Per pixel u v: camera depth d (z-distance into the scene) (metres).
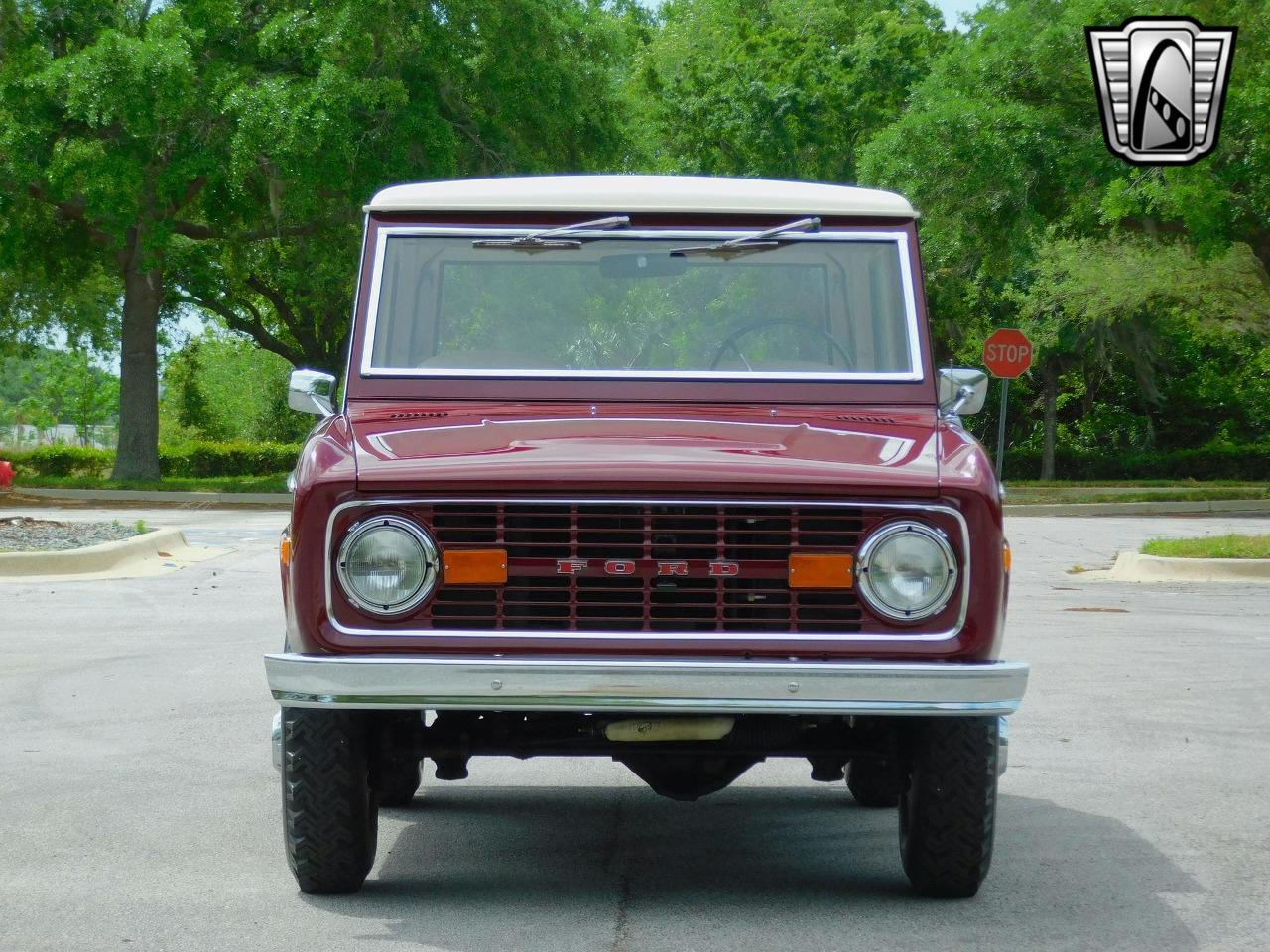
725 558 4.91
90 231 38.78
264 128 32.12
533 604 4.89
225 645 11.83
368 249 6.16
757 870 5.92
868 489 4.88
